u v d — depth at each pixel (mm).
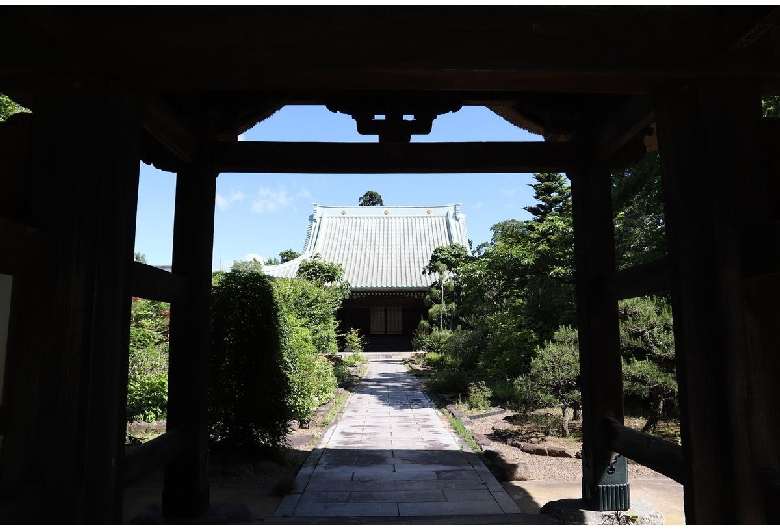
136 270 3416
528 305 10516
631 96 3836
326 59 2938
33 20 2697
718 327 2777
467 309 16969
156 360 8875
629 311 7578
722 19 2957
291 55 2941
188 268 4477
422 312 31375
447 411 11250
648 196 9023
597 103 4543
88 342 2762
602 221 4652
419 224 35250
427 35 2951
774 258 2625
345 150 4781
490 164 4801
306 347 9453
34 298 2746
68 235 2773
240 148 4727
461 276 15609
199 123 4582
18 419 2684
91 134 2865
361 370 19875
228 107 4684
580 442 7938
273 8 2969
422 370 19422
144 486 5957
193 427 4320
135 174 3098
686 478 2891
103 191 2924
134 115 3107
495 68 2926
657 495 5547
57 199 2795
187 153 4379
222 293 6734
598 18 2975
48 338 2711
